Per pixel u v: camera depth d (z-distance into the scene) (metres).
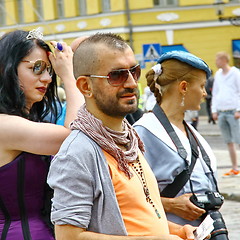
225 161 36.53
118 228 7.01
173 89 10.08
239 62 83.50
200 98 10.14
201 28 83.19
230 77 29.31
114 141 7.31
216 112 30.20
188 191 9.75
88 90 7.32
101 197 7.00
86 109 7.36
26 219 8.10
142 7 81.62
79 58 7.34
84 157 7.00
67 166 6.96
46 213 8.21
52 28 86.00
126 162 7.27
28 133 7.77
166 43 82.56
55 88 8.93
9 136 7.81
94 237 6.89
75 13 83.94
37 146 7.78
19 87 8.16
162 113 10.08
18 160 7.93
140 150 7.85
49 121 9.52
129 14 81.12
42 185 8.11
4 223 8.07
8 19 88.25
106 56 7.16
